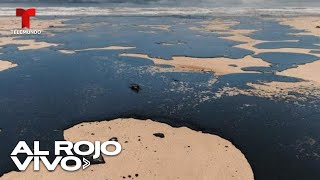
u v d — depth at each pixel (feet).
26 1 252.42
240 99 72.13
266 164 49.32
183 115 64.64
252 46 117.39
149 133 57.47
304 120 63.00
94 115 64.08
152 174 46.24
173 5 251.60
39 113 64.59
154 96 73.41
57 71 88.38
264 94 74.84
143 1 268.00
